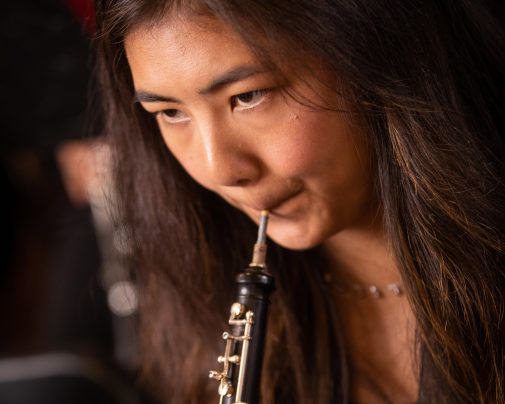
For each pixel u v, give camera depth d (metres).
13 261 6.39
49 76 7.41
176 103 2.70
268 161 2.71
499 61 3.05
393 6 2.65
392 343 3.44
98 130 3.65
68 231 7.09
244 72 2.53
